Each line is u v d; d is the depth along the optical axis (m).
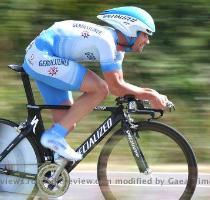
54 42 13.29
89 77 13.18
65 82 13.18
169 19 24.33
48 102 14.05
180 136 13.68
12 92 21.41
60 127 13.29
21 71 13.66
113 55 13.03
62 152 13.28
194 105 21.00
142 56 23.03
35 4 24.81
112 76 13.03
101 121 19.53
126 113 13.66
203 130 19.55
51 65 13.13
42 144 13.38
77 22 13.43
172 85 21.89
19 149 13.91
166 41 23.73
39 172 13.58
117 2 24.78
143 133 14.51
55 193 13.63
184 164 14.63
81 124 19.30
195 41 23.58
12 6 24.81
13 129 13.91
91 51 13.18
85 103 13.26
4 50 23.78
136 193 14.30
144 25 13.23
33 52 13.33
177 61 22.84
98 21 24.33
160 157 14.84
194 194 15.30
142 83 22.19
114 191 14.24
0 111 20.41
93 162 16.92
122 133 13.82
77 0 24.81
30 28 24.31
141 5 24.70
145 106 14.27
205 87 21.75
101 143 17.80
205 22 24.27
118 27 13.24
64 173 13.57
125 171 14.17
